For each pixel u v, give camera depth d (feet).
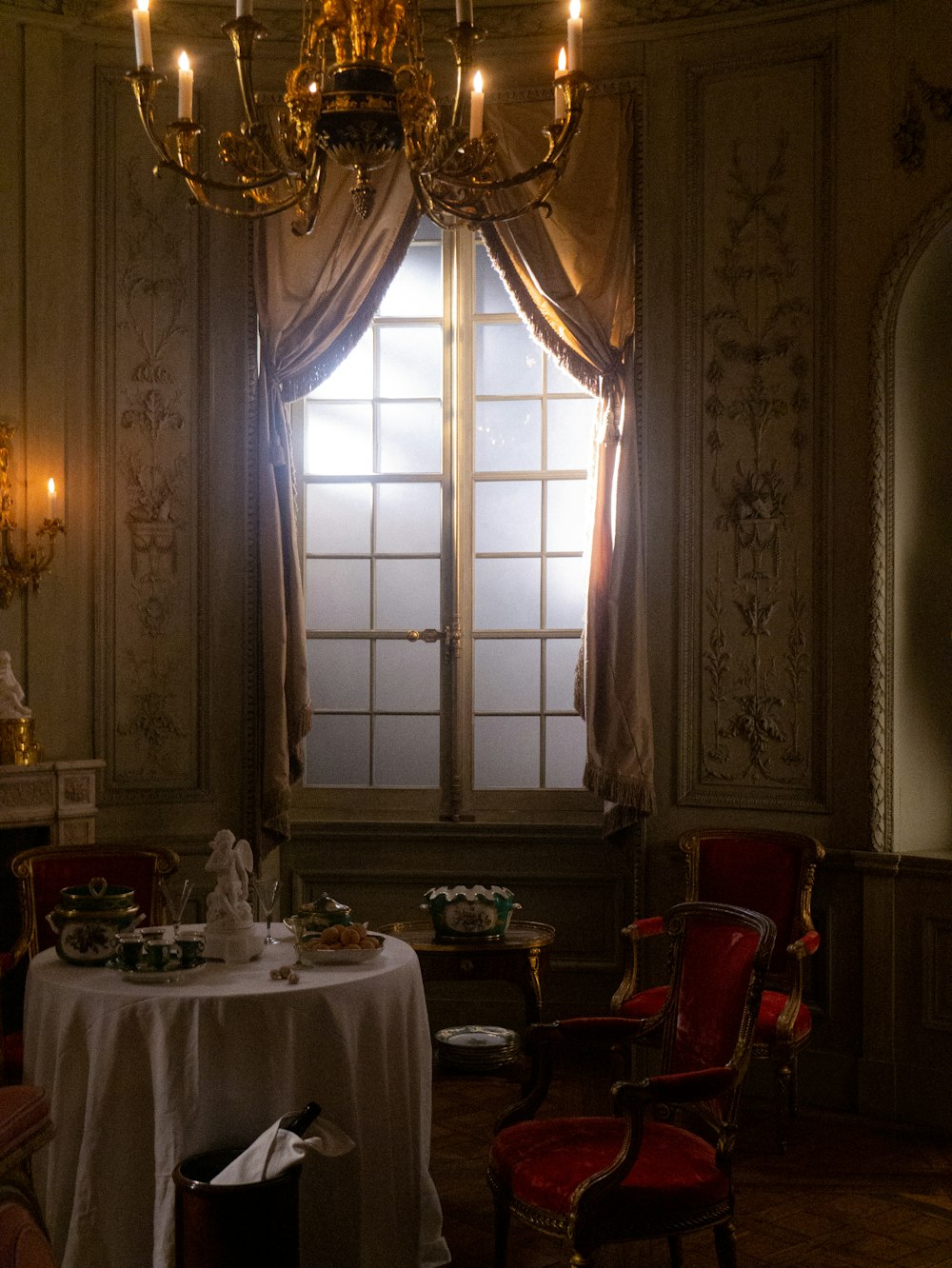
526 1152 9.18
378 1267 9.80
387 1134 9.99
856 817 15.08
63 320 16.10
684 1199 8.61
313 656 17.39
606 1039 10.00
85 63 16.28
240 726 16.61
